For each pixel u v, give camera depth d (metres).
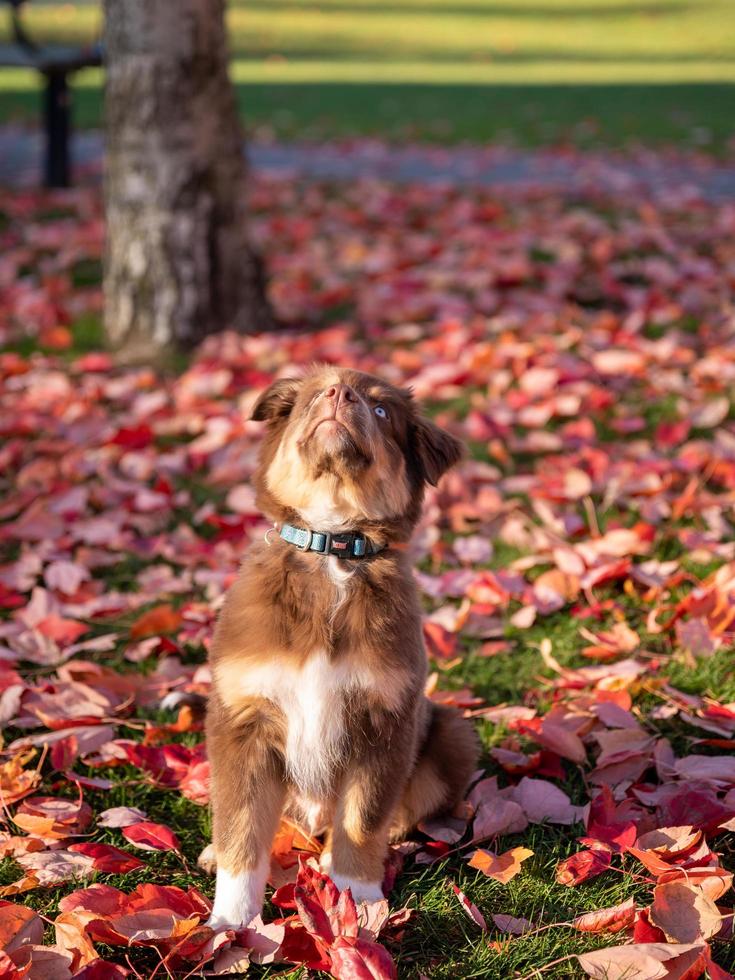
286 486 3.40
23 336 8.39
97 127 17.22
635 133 16.50
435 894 3.17
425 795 3.51
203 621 4.70
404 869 3.38
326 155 15.40
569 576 4.95
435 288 8.98
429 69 25.88
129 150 7.71
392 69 25.83
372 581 3.25
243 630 3.18
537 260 9.65
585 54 29.34
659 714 4.04
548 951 2.94
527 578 5.23
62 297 9.18
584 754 3.71
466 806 3.54
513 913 3.12
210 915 3.04
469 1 45.53
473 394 7.02
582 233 10.20
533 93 21.33
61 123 12.62
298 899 2.82
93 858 3.22
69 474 6.07
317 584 3.21
